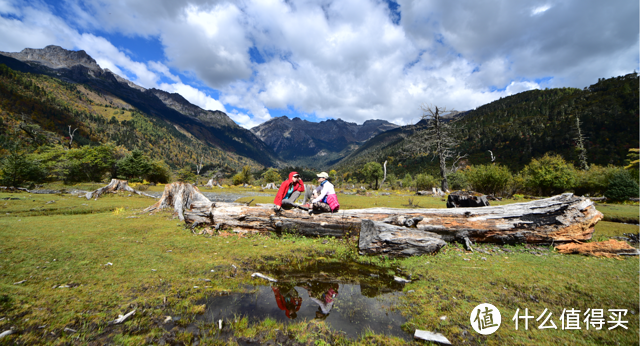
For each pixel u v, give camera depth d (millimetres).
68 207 10703
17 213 9062
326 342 2443
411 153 38094
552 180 20328
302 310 3107
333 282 4031
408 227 5910
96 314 2746
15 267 3877
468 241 5695
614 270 4160
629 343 2357
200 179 68812
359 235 5949
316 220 6449
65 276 3686
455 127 34562
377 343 2434
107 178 44031
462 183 32000
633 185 16766
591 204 5633
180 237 6379
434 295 3473
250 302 3289
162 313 2883
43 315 2643
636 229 8000
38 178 26156
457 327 2703
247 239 6430
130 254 4871
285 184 6703
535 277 3953
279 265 4754
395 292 3680
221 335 2520
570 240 5586
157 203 11117
